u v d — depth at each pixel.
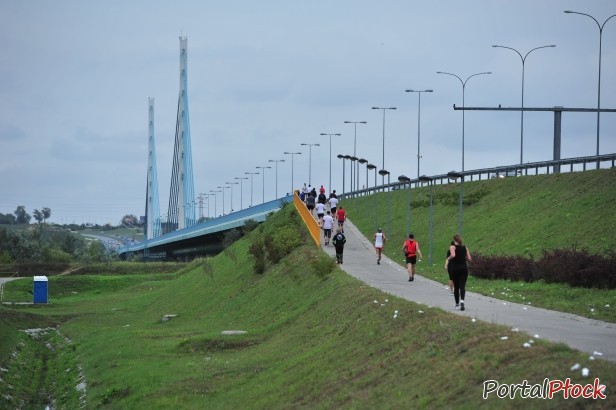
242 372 39.56
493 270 57.81
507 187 89.12
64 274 166.62
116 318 94.06
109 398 41.50
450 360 24.78
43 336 82.94
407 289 51.00
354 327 36.41
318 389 29.88
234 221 147.25
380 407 24.11
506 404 19.73
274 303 63.50
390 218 104.12
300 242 86.00
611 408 17.62
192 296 95.44
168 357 49.97
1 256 191.50
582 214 65.62
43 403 49.56
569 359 21.19
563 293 46.38
